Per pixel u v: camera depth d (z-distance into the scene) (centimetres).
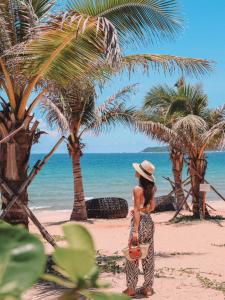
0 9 714
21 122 741
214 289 714
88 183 5412
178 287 722
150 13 751
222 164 10856
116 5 743
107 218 1844
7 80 716
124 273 804
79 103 1553
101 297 29
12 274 25
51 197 3766
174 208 2173
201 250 1116
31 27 696
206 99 1719
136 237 623
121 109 1609
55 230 1489
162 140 1656
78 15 627
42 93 761
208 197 3719
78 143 1733
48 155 755
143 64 831
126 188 4756
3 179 735
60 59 680
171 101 1714
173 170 2036
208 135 1562
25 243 26
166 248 1155
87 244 29
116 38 617
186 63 851
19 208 738
